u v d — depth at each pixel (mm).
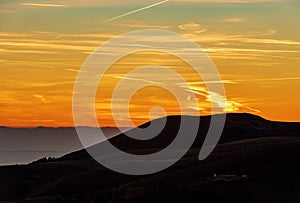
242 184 118375
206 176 137000
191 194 97062
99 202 100875
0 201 142875
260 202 108688
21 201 126938
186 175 141000
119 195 99812
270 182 121812
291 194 116500
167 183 96812
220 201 101688
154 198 93688
